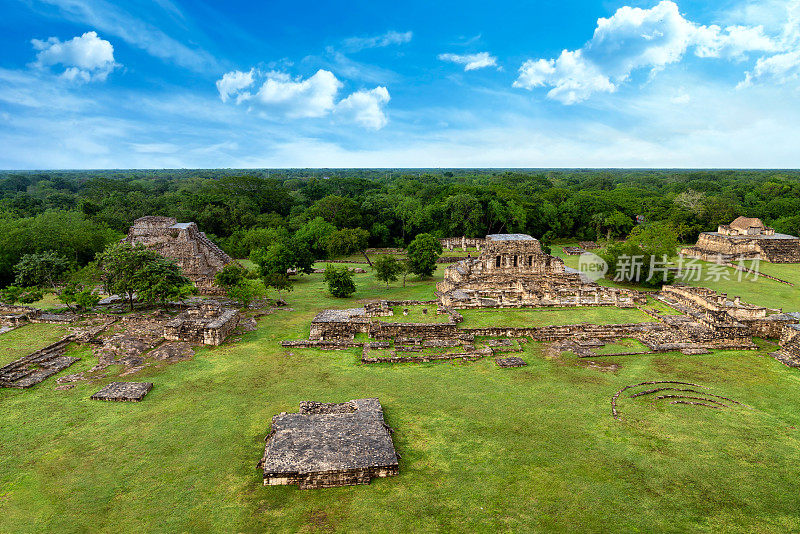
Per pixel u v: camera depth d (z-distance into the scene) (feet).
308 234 266.77
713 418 77.66
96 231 216.33
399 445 69.62
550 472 63.21
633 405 82.17
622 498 57.98
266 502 57.11
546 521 53.98
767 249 226.79
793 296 163.12
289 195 385.29
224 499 57.62
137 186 419.54
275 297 163.12
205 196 316.81
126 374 94.17
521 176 544.21
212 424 75.31
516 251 161.99
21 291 134.72
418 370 98.22
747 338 111.86
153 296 128.57
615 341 115.14
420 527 53.01
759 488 59.98
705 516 55.01
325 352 108.58
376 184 478.18
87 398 83.61
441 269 224.33
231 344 112.88
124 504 56.65
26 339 109.60
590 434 72.74
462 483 60.85
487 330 117.91
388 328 116.47
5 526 52.70
